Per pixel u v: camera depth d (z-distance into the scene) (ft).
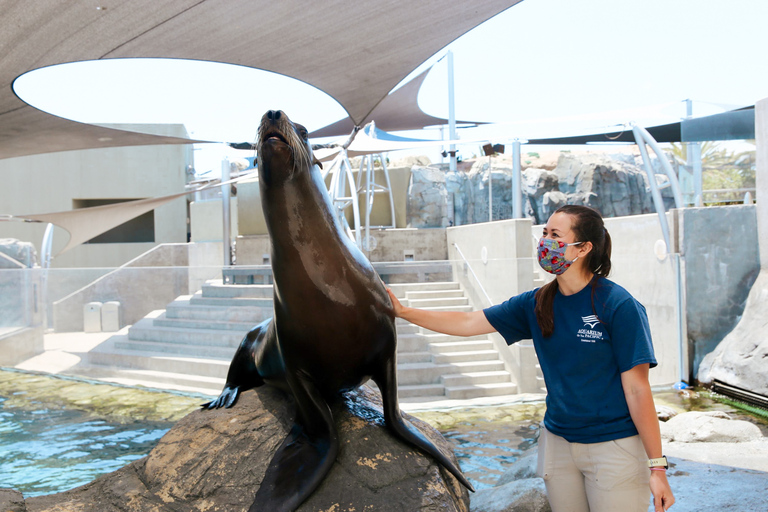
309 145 9.52
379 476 9.95
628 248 38.45
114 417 28.96
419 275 35.50
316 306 9.29
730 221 34.47
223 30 21.04
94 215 49.19
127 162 84.89
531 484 14.07
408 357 33.71
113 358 38.42
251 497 9.78
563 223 8.03
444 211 63.41
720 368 32.30
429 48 23.58
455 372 33.09
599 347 7.77
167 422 28.09
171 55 23.03
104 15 19.10
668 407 28.86
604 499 7.73
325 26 21.16
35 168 83.92
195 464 10.80
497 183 76.59
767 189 33.99
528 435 25.48
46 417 29.04
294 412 11.84
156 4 18.69
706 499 13.56
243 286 36.65
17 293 39.78
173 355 37.29
